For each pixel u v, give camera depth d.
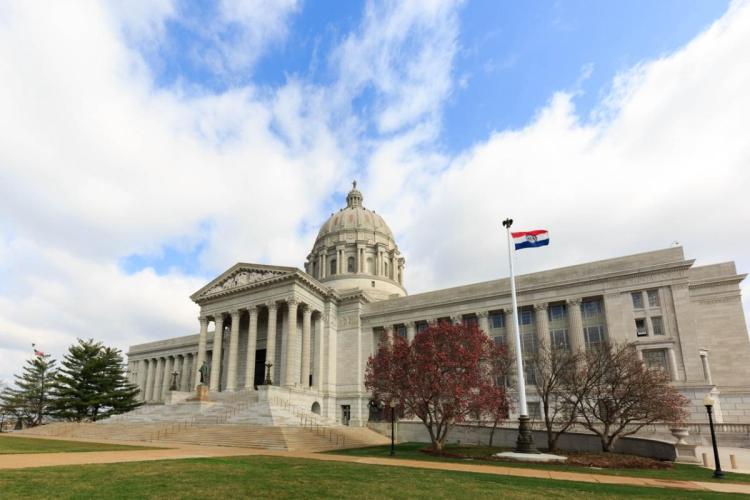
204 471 20.31
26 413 90.12
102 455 28.53
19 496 14.02
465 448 40.03
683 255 57.22
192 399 66.38
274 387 61.72
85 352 88.25
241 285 76.75
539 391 42.00
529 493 17.02
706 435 47.81
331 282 99.50
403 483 18.48
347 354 77.94
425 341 40.28
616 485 20.41
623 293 59.78
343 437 46.66
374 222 109.12
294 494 15.41
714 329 58.53
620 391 38.34
